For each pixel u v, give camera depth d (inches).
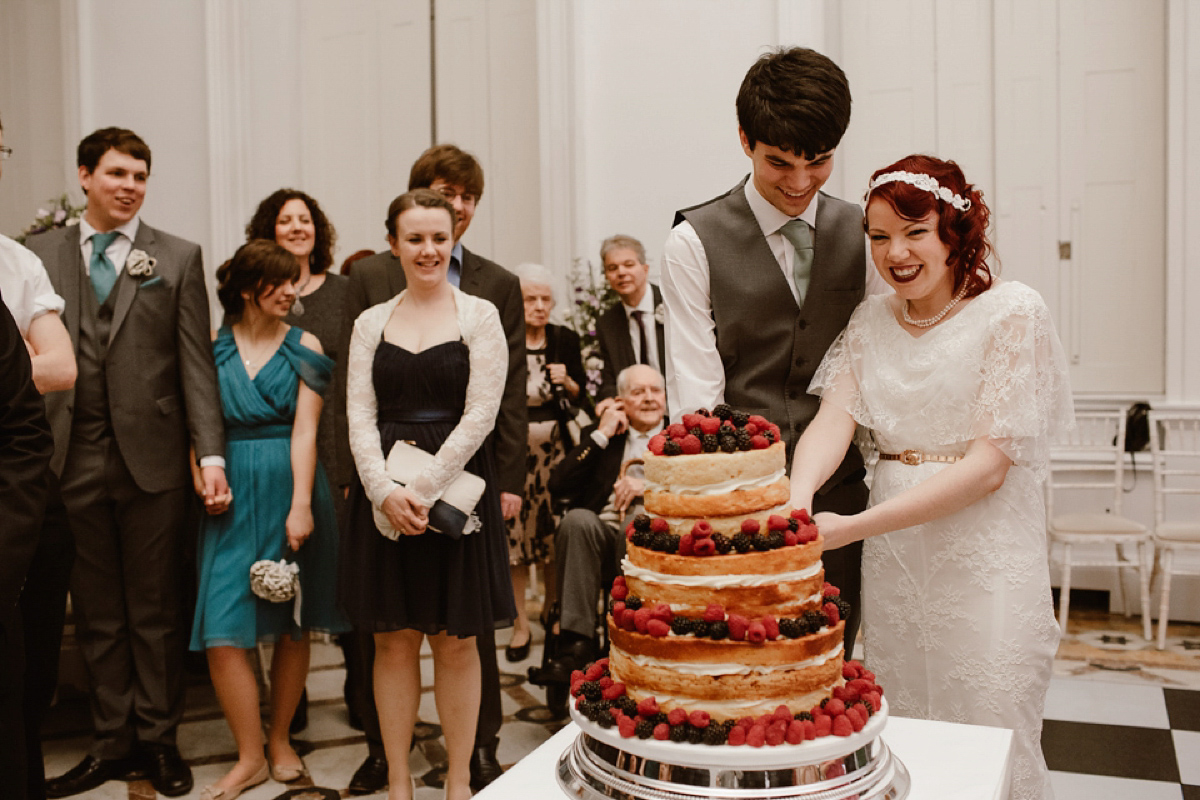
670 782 49.8
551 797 54.6
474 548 98.5
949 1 206.1
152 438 121.7
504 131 235.6
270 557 119.3
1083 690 146.9
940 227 72.9
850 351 83.0
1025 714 75.9
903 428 78.0
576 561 127.8
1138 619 187.0
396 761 102.9
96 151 121.8
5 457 69.0
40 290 101.1
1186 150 185.6
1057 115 200.2
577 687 57.9
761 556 52.2
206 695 156.6
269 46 249.4
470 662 104.3
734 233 85.4
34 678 83.6
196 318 123.6
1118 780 115.0
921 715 79.6
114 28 250.4
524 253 235.1
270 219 149.6
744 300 84.9
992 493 76.0
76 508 120.1
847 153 214.5
